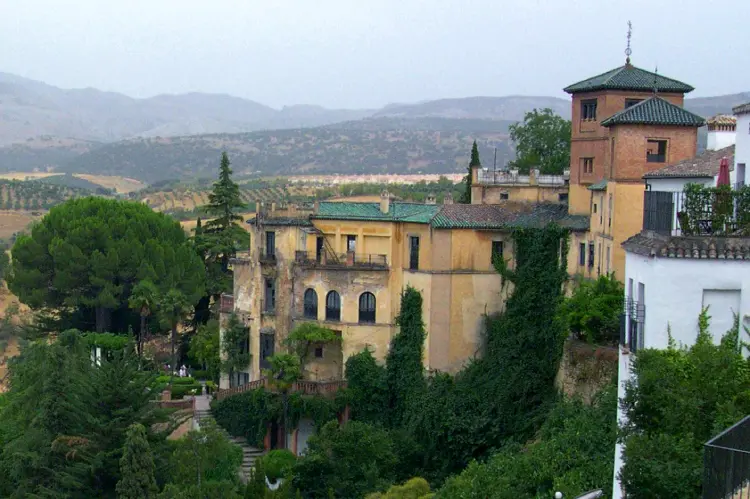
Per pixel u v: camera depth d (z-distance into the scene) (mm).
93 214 105312
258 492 56562
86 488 60750
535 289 74500
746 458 24609
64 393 64312
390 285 81625
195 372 98125
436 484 71250
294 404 78812
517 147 114562
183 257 104250
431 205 81812
